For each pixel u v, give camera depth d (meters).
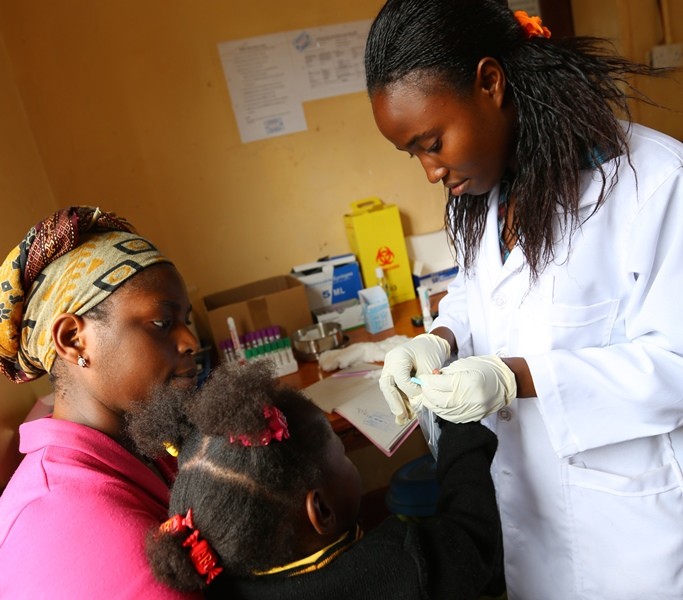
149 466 0.82
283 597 0.59
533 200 0.83
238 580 0.62
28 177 1.64
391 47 0.76
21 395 1.30
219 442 0.59
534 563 1.05
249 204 2.03
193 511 0.58
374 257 2.03
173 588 0.55
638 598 0.94
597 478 0.90
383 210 2.00
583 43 0.81
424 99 0.76
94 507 0.60
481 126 0.78
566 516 0.95
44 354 0.73
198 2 1.85
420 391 0.94
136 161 1.89
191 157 1.94
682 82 2.22
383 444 1.18
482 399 0.81
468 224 1.04
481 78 0.77
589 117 0.77
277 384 0.66
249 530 0.56
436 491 1.80
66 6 1.74
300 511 0.60
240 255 2.07
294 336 1.81
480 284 1.05
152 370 0.75
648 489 0.89
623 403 0.81
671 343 0.78
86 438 0.70
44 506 0.60
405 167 2.16
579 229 0.84
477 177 0.84
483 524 0.71
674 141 0.81
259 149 2.00
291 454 0.60
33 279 0.72
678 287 0.76
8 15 1.69
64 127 1.80
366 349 1.65
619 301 0.86
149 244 0.78
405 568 0.60
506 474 1.04
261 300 1.81
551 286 0.87
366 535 0.66
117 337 0.72
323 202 2.11
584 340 0.89
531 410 0.95
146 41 1.83
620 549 0.92
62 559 0.55
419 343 1.04
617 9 2.14
